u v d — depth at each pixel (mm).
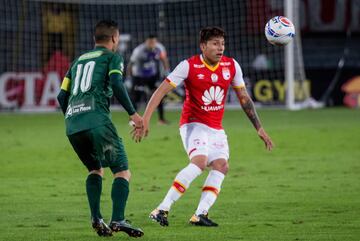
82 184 31734
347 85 78125
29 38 77562
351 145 44312
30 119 64875
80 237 20953
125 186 20188
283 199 27562
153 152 41844
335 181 31859
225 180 32312
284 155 40594
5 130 54344
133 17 82875
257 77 77938
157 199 27953
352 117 63125
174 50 82625
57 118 65938
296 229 22047
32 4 77688
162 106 58719
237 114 68875
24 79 73125
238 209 25625
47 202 27344
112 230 19984
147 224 23047
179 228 22312
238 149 42875
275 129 52062
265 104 76812
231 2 81688
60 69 74688
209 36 22047
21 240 20641
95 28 21172
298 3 80500
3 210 25719
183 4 82750
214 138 22625
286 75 73875
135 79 60250
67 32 78188
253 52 80000
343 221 23281
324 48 80375
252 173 34375
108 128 20250
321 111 71000
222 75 22406
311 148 43188
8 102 72875
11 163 38031
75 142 20625
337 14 80812
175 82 22172
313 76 77938
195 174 21938
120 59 20531
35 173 34969
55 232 21766
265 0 79125
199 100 22406
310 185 30844
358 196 28125
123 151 20594
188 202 27219
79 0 78750
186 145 22531
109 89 20688
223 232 21625
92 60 20672
